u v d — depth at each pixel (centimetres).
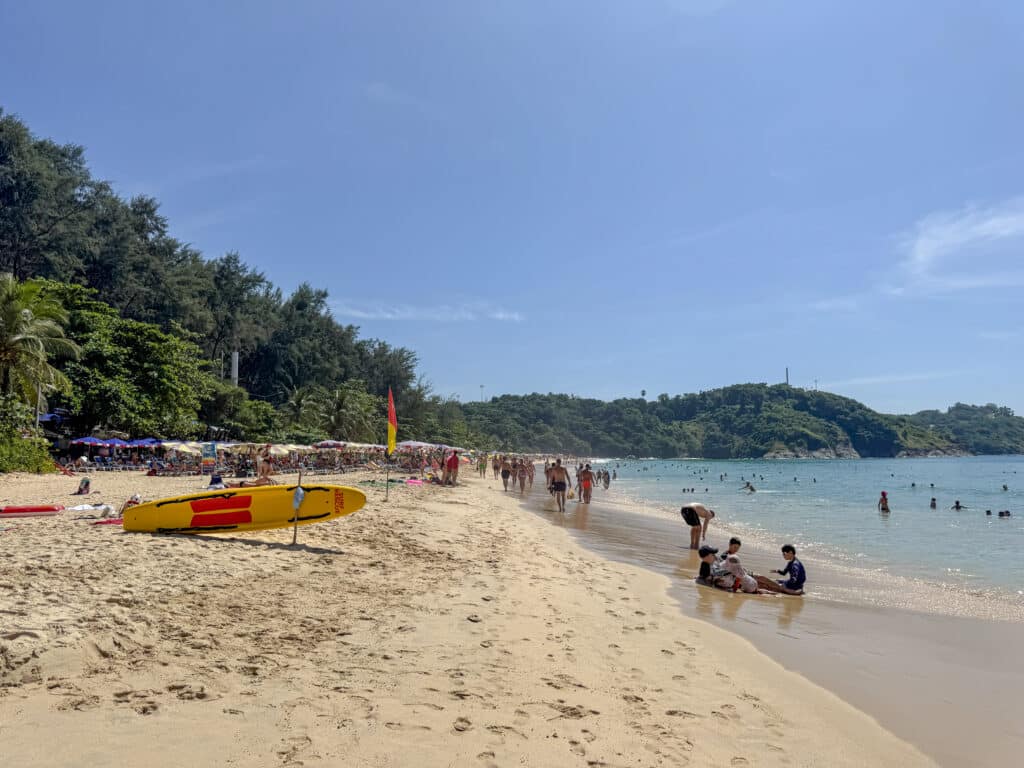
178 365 4166
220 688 487
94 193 5634
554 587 977
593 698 532
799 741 481
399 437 8381
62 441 3472
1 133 4634
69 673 488
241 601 736
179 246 6562
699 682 597
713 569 1102
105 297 5434
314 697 483
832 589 1107
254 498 1152
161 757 376
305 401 6238
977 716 545
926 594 1066
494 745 429
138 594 704
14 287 2848
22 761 358
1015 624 862
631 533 1864
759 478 6750
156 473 2919
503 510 2294
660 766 421
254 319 7344
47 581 710
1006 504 3325
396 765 390
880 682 625
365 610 749
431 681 538
